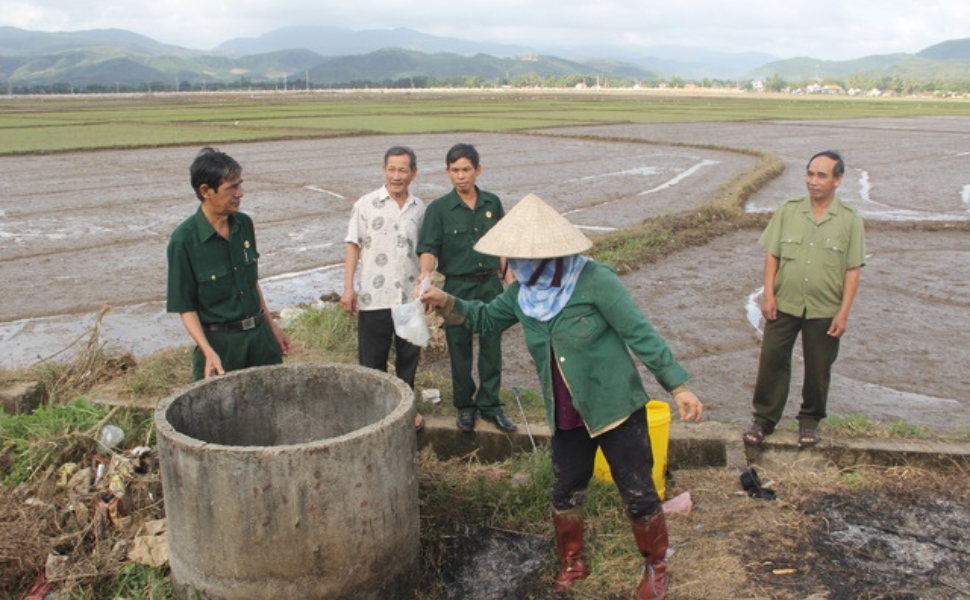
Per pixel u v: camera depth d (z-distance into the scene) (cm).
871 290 1063
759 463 534
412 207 554
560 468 388
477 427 564
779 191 2036
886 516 451
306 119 5075
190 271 445
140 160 2725
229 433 435
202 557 350
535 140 3522
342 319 811
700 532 441
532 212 357
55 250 1320
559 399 371
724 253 1305
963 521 445
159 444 360
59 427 504
